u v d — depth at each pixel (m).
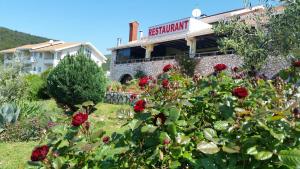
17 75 15.05
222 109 3.00
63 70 15.05
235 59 23.94
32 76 23.70
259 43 11.66
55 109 12.80
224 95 3.47
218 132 2.99
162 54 37.31
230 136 2.74
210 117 3.27
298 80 3.85
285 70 3.97
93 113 14.10
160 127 2.88
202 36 28.45
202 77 4.12
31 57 58.00
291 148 2.51
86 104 3.88
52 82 15.19
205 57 26.81
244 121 2.75
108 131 7.87
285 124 2.61
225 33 13.23
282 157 2.42
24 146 8.57
